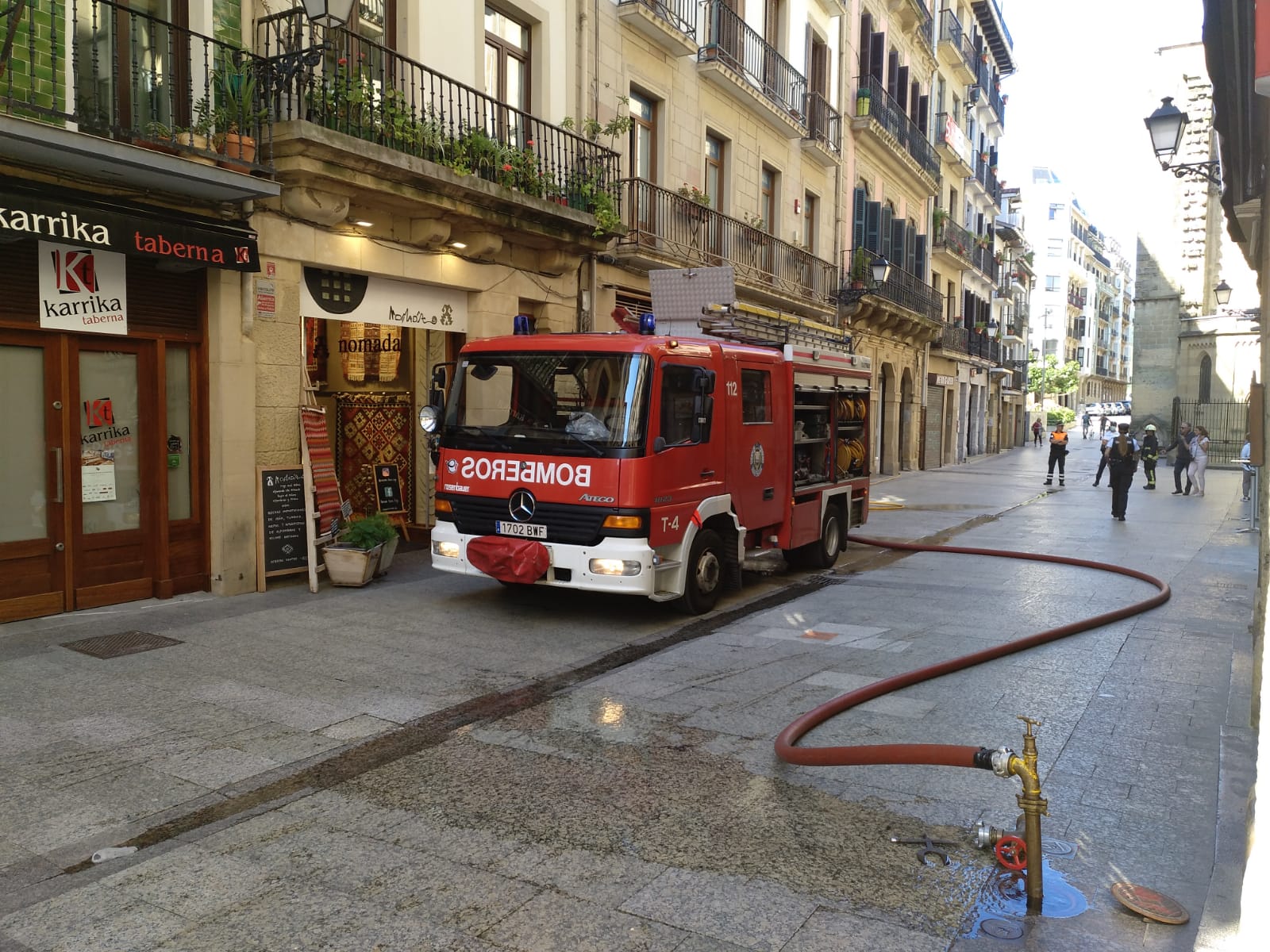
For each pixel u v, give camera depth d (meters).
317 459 9.30
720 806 4.35
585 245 12.45
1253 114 7.53
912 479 27.38
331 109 9.11
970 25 39.06
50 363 7.49
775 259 19.52
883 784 4.64
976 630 8.05
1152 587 10.20
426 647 7.11
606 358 7.71
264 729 5.26
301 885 3.58
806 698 6.03
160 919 3.33
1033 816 3.51
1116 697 6.12
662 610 8.62
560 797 4.44
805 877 3.68
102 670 6.23
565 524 7.68
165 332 8.27
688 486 8.13
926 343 32.03
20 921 3.31
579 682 6.36
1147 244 34.12
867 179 25.86
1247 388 32.75
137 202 7.68
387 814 4.22
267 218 8.74
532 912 3.40
